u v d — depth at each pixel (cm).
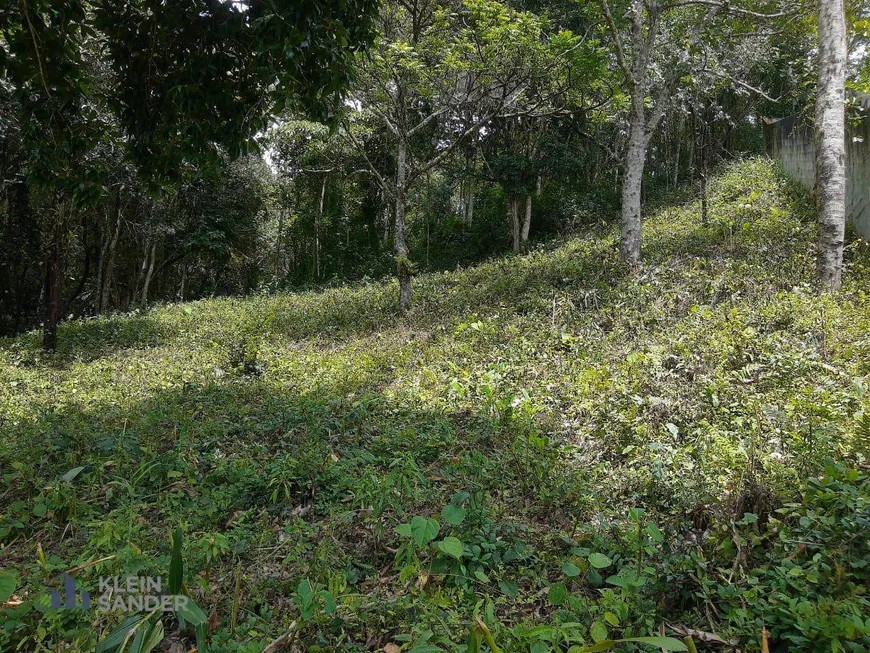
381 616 270
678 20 1195
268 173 2408
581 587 301
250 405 655
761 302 712
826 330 602
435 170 2262
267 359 899
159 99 466
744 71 1310
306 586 266
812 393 469
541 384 627
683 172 2259
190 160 491
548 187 2212
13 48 417
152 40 440
